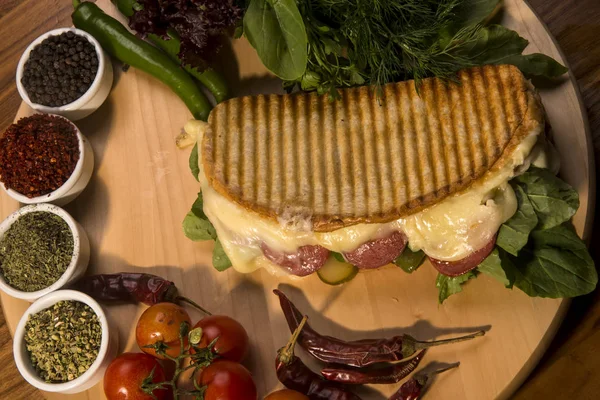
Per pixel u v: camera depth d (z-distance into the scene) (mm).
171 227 715
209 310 696
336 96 668
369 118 664
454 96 659
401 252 661
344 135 662
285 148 665
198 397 634
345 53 714
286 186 654
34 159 703
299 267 665
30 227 695
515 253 646
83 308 678
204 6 688
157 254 710
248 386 648
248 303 693
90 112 737
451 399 657
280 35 650
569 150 686
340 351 660
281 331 687
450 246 647
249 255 669
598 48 747
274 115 674
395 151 654
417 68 675
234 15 686
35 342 673
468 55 691
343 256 664
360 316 683
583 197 675
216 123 673
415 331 676
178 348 670
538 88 701
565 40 755
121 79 750
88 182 729
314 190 652
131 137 737
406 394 648
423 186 645
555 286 654
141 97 746
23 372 667
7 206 724
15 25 810
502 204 643
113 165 733
